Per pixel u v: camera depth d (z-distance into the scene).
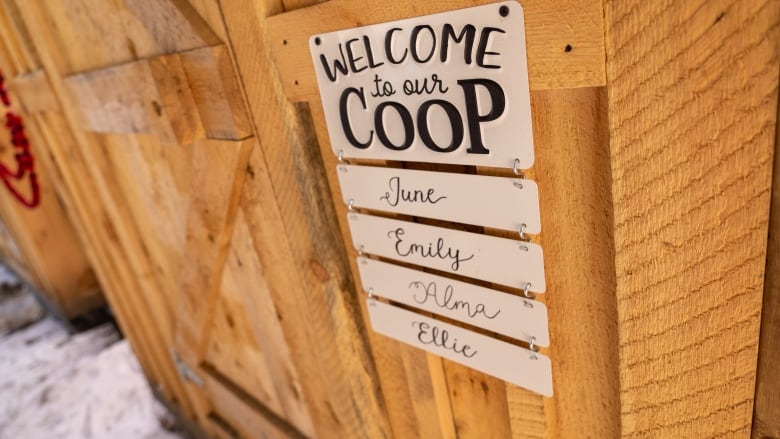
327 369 1.05
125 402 2.55
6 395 2.82
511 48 0.52
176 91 0.89
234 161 0.90
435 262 0.73
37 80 1.44
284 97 0.77
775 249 0.45
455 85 0.58
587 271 0.60
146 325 1.90
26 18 1.30
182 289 1.41
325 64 0.69
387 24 0.60
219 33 0.80
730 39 0.41
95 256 1.94
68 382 2.83
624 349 0.58
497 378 0.80
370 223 0.78
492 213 0.63
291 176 0.84
